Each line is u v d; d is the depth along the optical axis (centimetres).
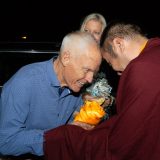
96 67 183
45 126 204
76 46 180
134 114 167
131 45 192
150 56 176
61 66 190
